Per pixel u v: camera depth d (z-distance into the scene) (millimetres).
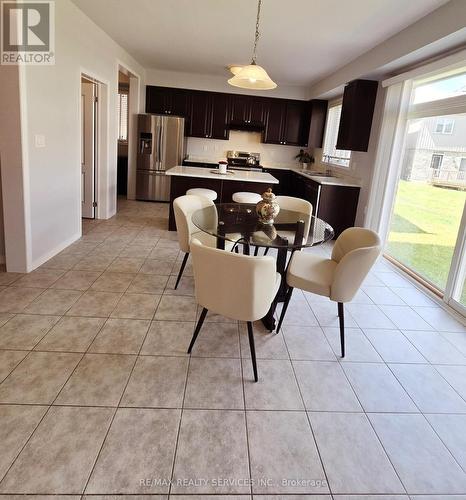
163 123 7082
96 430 1724
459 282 3324
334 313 3125
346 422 1913
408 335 2855
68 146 4020
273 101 7574
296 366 2348
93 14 4121
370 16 3514
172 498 1442
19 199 3223
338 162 6566
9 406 1824
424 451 1773
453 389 2252
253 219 3102
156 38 4945
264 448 1708
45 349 2303
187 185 5168
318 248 5051
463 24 2865
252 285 1985
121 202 7094
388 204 4754
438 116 3844
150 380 2098
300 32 4160
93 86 5113
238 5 3512
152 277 3559
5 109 3014
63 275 3436
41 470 1508
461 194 3516
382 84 4566
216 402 1971
